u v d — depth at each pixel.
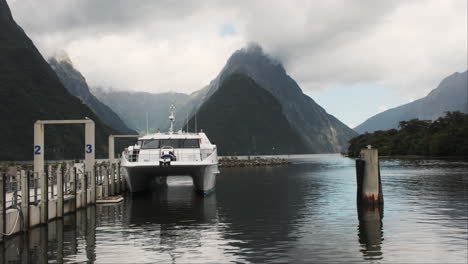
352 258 14.89
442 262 14.37
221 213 25.33
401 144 163.00
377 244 16.81
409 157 146.12
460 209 25.33
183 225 21.38
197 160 33.03
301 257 15.08
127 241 17.62
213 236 18.64
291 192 38.28
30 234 18.61
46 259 14.88
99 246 16.73
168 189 42.69
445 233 18.66
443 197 31.38
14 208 17.92
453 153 137.62
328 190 39.47
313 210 26.08
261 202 30.83
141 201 31.66
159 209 27.14
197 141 34.62
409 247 16.28
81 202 26.41
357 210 25.52
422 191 35.84
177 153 33.66
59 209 22.17
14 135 168.00
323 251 15.85
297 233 19.11
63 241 17.55
